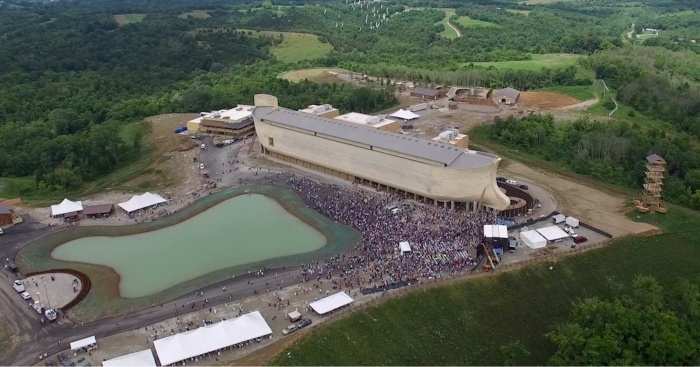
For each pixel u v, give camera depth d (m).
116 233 186.62
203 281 154.38
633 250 164.75
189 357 119.62
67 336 132.50
